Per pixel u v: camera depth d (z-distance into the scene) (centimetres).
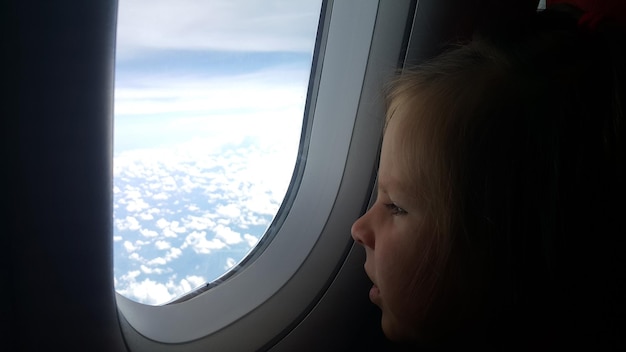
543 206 45
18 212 43
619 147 43
